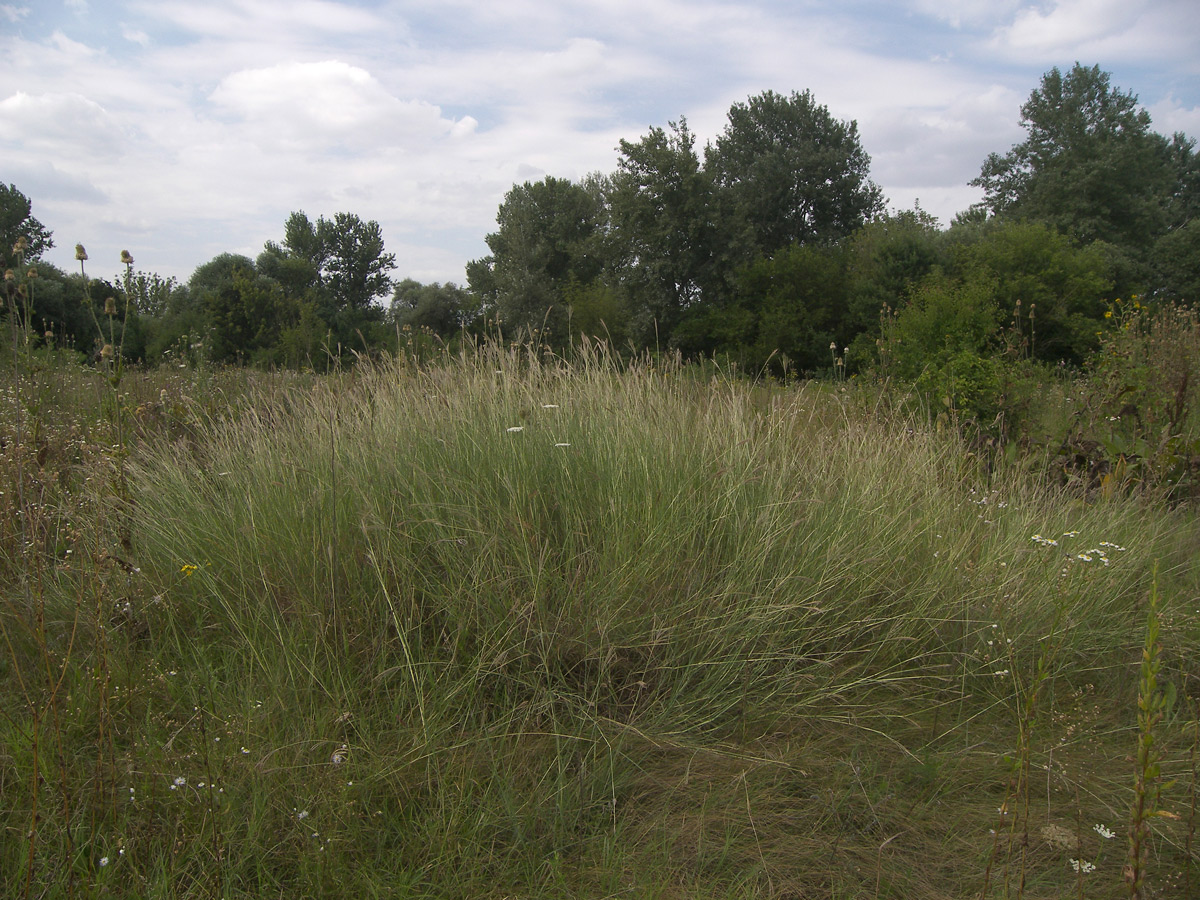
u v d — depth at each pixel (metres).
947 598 3.43
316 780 2.27
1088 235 39.44
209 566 3.28
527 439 3.63
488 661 2.83
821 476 3.99
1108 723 2.97
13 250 3.46
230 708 2.61
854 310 27.72
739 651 2.90
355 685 2.72
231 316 31.98
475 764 2.43
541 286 50.38
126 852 1.99
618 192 37.03
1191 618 3.50
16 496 3.66
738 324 29.55
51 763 2.27
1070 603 3.31
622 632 2.92
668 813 2.34
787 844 2.23
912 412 5.73
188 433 4.86
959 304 13.95
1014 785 2.47
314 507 3.36
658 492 3.39
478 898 2.00
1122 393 6.35
